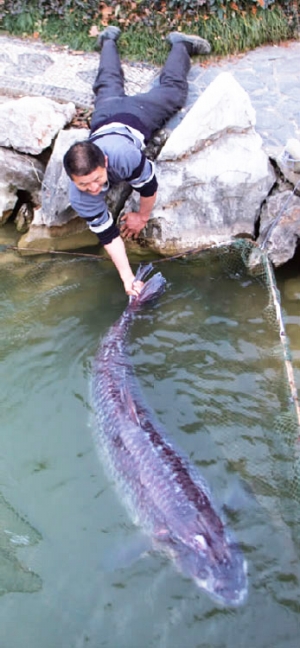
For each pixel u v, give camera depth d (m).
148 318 3.15
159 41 4.25
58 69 4.21
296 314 3.23
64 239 3.66
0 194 3.80
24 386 2.88
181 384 2.84
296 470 2.51
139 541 2.27
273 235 3.41
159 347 3.02
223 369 2.92
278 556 2.23
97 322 3.19
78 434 2.66
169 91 3.74
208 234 3.58
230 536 2.22
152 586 2.17
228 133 3.51
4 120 3.73
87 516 2.38
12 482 2.51
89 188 2.65
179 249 3.57
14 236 3.77
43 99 3.83
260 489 2.44
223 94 3.44
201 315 3.20
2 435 2.68
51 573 2.24
